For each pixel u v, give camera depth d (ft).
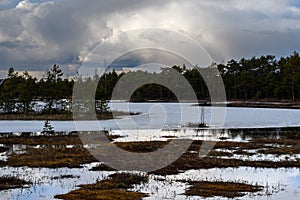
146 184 53.98
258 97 342.23
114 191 49.83
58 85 206.18
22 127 139.85
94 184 53.57
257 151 84.84
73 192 49.08
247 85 345.31
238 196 47.44
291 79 306.35
